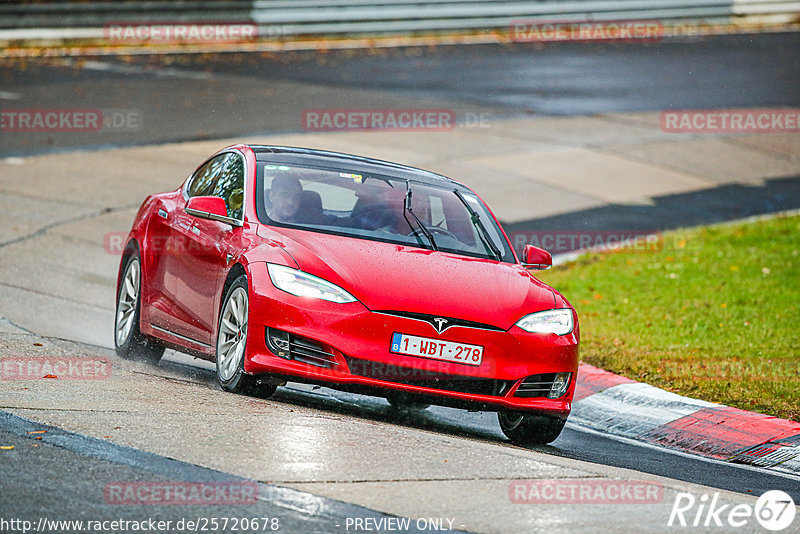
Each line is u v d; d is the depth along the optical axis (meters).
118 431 20.38
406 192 29.59
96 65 103.31
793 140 89.81
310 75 103.38
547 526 17.22
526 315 25.77
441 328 24.66
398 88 99.50
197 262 28.39
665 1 143.50
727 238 58.62
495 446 23.70
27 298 38.25
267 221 27.30
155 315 30.48
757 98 104.12
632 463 25.11
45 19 114.06
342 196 28.70
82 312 37.66
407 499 17.95
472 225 29.38
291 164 29.56
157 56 111.00
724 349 37.22
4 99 83.88
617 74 113.31
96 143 71.75
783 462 26.59
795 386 32.38
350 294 24.58
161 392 24.61
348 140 77.81
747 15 149.75
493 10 135.12
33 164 64.94
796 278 49.31
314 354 24.36
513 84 105.19
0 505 15.88
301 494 17.62
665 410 30.30
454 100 95.88
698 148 85.19
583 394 32.53
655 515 18.55
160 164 67.38
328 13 127.19
